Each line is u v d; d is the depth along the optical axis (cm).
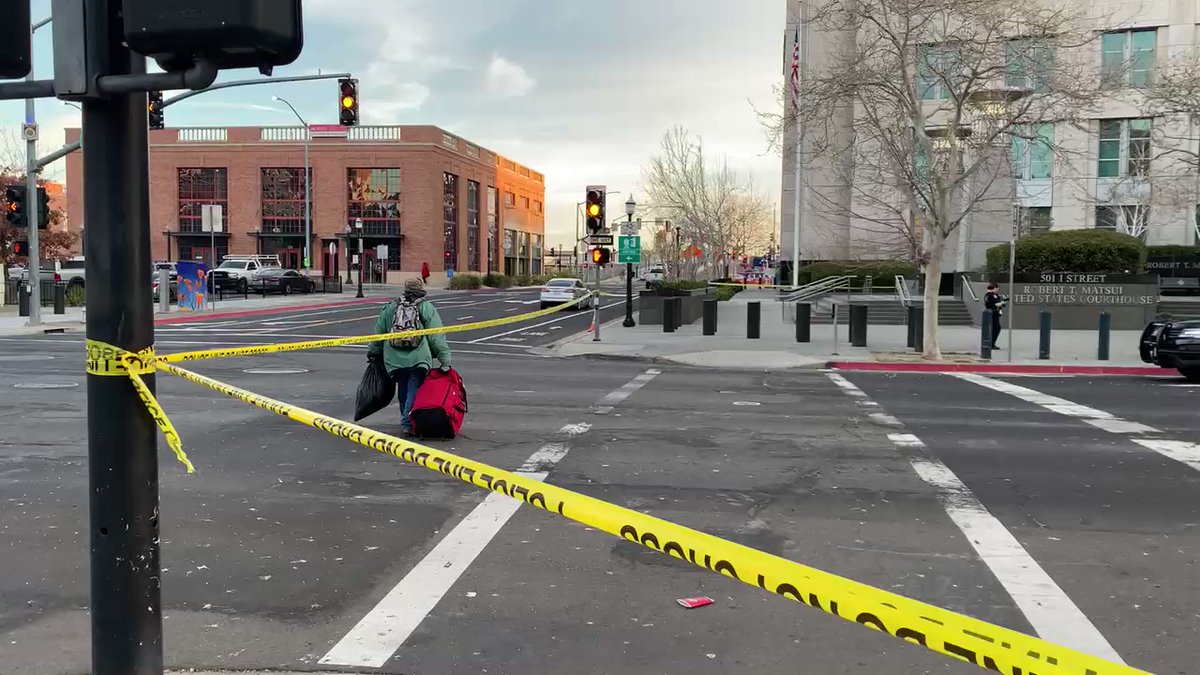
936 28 1939
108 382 281
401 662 387
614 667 384
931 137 2098
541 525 594
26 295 2838
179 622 429
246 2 239
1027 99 1923
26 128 2381
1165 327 1489
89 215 277
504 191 8438
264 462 778
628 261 2662
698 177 6003
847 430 978
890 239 3525
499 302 4275
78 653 395
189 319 2861
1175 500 675
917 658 394
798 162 3284
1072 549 555
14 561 515
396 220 6269
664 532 246
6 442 856
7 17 273
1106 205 3575
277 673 371
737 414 1089
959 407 1162
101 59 264
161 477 721
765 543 564
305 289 4812
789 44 3825
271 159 6200
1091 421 1048
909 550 552
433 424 878
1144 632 425
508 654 397
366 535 571
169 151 6206
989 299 1977
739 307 3619
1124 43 3794
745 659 393
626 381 1437
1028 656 190
